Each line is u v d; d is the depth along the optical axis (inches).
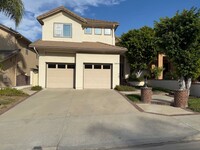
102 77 877.2
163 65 1092.5
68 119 392.2
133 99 590.6
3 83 909.2
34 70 1090.1
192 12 542.6
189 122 366.6
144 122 366.6
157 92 775.7
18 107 501.0
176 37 549.3
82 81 857.5
